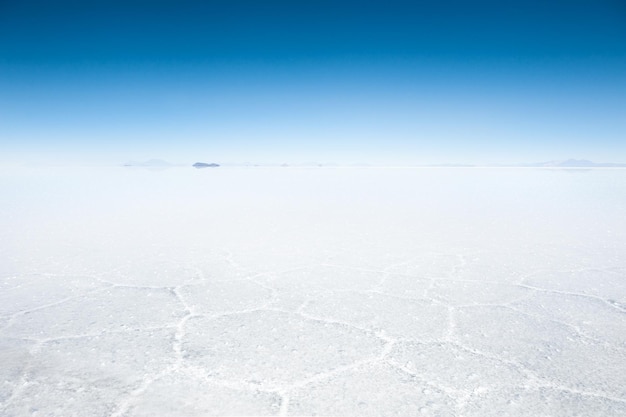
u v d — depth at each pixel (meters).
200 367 1.69
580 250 4.15
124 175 35.22
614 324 2.18
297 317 2.29
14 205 8.93
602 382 1.58
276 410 1.39
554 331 2.08
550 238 4.86
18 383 1.56
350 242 4.66
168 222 6.33
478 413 1.37
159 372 1.65
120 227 5.77
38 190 14.55
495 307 2.45
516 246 4.38
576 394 1.49
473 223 6.20
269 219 6.70
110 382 1.57
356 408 1.40
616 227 5.70
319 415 1.36
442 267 3.46
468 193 13.26
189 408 1.40
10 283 2.96
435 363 1.73
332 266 3.51
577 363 1.73
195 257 3.86
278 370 1.67
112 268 3.42
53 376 1.62
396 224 6.11
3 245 4.40
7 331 2.07
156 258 3.81
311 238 4.93
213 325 2.17
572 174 37.38
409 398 1.46
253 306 2.48
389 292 2.76
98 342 1.94
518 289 2.82
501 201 10.09
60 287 2.87
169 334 2.04
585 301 2.56
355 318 2.27
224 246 4.41
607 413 1.38
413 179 25.91
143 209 8.23
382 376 1.62
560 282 2.98
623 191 13.97
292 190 15.02
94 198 11.12
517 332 2.07
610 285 2.90
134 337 2.00
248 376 1.62
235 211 7.91
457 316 2.30
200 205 9.16
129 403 1.43
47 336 2.01
